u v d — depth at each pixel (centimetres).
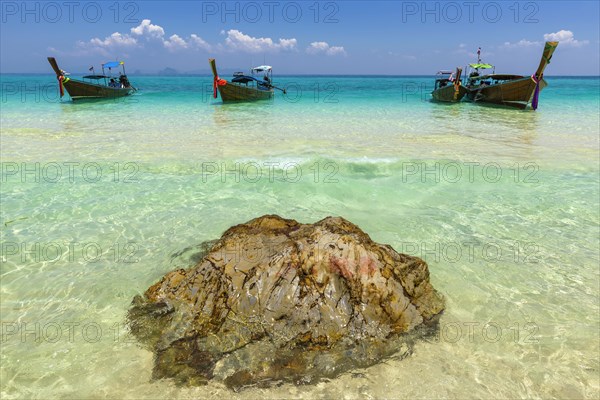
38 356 393
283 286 410
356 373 368
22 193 819
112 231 670
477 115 2056
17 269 552
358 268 419
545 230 678
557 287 514
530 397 345
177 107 2372
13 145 1234
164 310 440
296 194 843
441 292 499
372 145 1278
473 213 751
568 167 1009
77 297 491
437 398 343
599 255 595
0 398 345
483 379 364
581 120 1845
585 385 357
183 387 352
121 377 365
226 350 386
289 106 2433
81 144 1264
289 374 364
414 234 665
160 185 880
